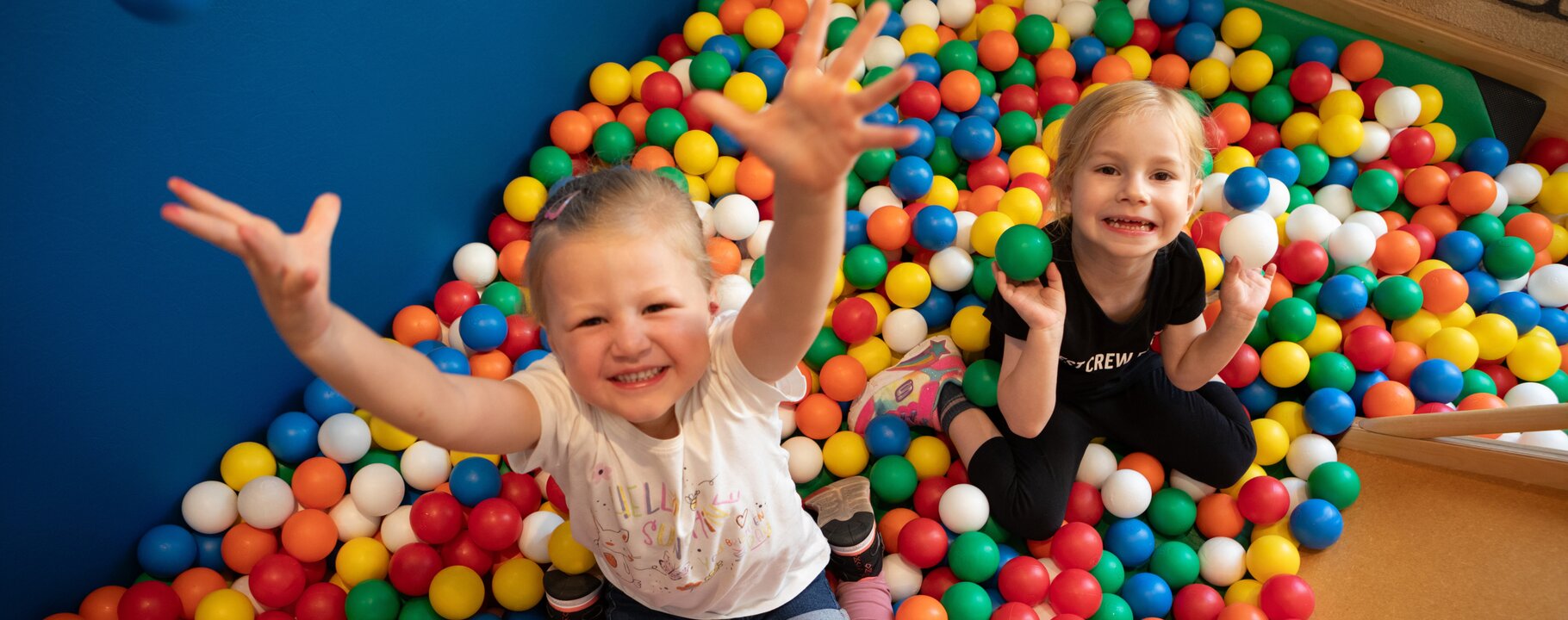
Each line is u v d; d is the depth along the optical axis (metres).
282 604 1.80
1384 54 2.76
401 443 2.02
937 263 2.31
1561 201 2.56
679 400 1.26
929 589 1.85
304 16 1.78
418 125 2.12
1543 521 1.81
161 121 1.58
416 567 1.78
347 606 1.76
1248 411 2.19
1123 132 1.62
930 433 2.16
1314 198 2.57
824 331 2.26
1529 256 2.36
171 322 1.73
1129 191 1.62
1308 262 2.27
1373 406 2.09
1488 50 2.71
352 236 2.01
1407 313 2.23
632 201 1.13
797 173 0.84
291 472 2.00
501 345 2.21
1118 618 1.76
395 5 1.98
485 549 1.86
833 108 0.81
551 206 1.15
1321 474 1.95
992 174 2.52
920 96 2.57
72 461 1.63
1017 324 1.81
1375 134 2.61
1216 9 2.83
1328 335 2.22
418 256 2.23
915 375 2.12
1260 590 1.84
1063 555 1.82
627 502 1.30
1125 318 1.82
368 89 1.96
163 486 1.83
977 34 2.90
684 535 1.33
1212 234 2.32
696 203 2.43
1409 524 1.91
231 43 1.66
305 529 1.84
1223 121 2.62
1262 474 2.02
